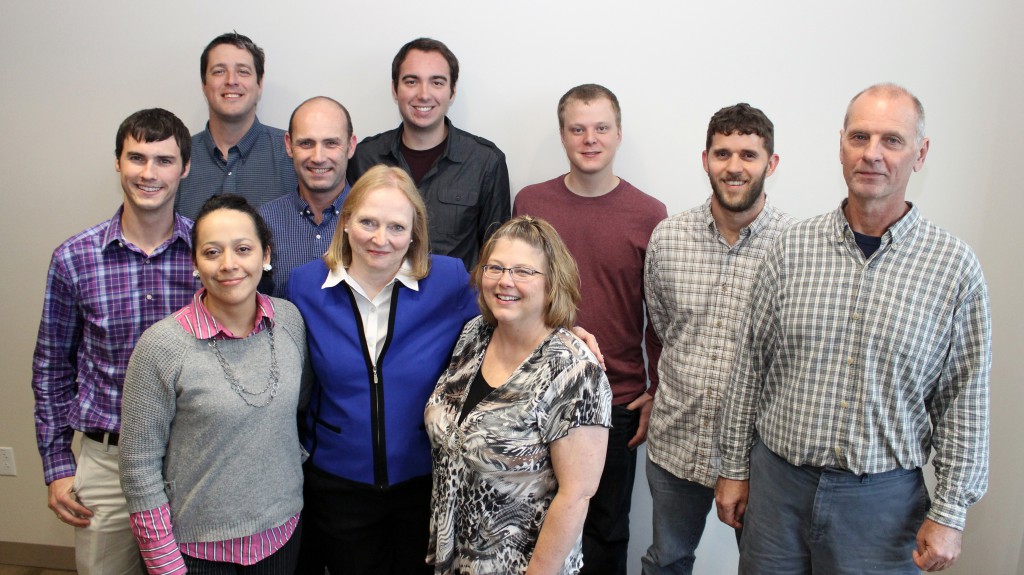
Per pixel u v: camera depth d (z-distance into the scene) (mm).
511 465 1462
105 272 1839
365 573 1877
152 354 1513
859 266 1599
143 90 2607
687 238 2084
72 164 2678
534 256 1503
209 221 1528
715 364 2018
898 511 1611
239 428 1557
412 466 1785
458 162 2418
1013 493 2305
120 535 2010
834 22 2350
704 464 2049
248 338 1622
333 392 1771
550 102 2508
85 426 1903
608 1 2426
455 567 1565
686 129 2475
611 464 2350
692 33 2412
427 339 1786
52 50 2609
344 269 1734
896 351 1554
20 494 2904
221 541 1575
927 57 2324
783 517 1717
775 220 1999
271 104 2604
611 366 2324
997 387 2375
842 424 1605
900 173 1528
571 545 1462
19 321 2797
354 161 2490
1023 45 2254
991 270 2375
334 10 2520
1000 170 2326
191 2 2547
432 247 2381
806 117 2416
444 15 2490
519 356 1558
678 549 2197
